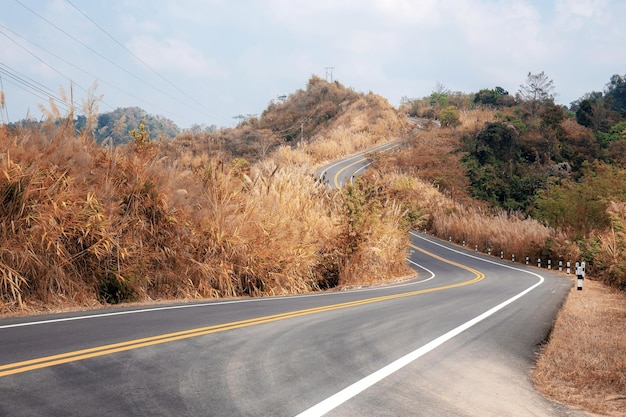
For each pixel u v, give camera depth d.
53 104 12.55
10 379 4.98
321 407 4.75
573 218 33.97
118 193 12.62
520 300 14.99
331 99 150.25
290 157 74.56
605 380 6.36
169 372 5.57
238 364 6.07
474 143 88.00
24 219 10.34
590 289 19.95
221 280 13.73
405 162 81.38
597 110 117.62
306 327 8.79
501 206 74.62
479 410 5.01
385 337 8.29
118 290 11.46
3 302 9.39
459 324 10.04
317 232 19.62
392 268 25.02
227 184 16.09
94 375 5.29
